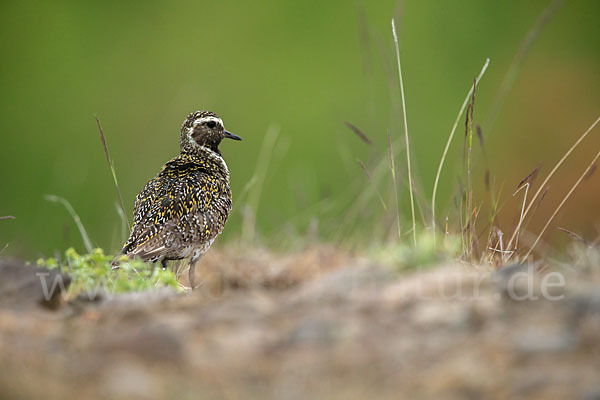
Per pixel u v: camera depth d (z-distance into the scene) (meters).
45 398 5.62
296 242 13.64
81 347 6.52
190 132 13.01
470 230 10.35
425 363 6.04
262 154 29.94
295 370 6.07
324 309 7.03
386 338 6.43
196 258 11.70
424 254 8.31
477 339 6.29
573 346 6.09
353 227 13.55
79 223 12.30
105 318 7.29
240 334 6.63
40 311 7.90
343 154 26.69
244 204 15.13
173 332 6.50
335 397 5.68
